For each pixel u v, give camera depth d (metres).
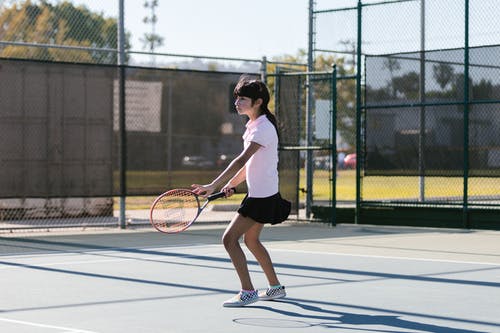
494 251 12.22
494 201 22.38
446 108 16.44
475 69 16.11
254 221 7.58
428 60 16.64
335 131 16.75
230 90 17.27
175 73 16.66
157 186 16.36
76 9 23.23
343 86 26.34
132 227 16.03
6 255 11.64
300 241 13.64
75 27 23.42
